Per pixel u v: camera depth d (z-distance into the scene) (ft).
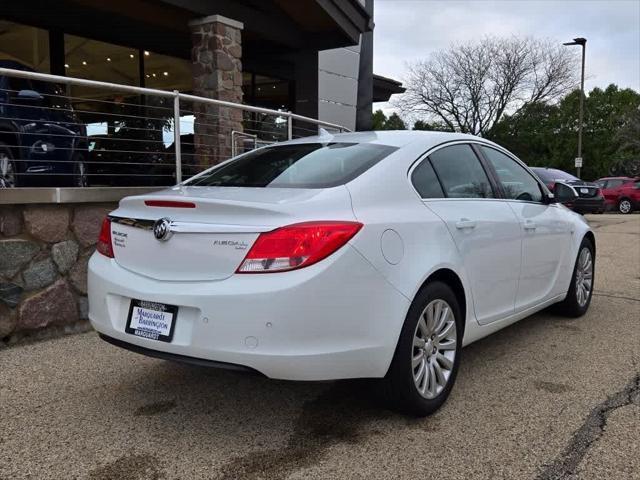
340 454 9.10
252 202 8.92
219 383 12.03
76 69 30.91
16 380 12.05
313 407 10.88
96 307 10.29
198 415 10.52
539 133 130.72
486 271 11.96
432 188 11.24
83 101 25.88
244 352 8.45
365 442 9.49
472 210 11.85
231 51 27.02
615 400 11.10
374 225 9.31
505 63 117.08
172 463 8.84
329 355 8.66
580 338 15.21
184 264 9.12
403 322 9.57
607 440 9.50
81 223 15.30
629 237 39.22
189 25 26.94
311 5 29.43
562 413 10.54
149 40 33.88
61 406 10.85
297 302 8.38
